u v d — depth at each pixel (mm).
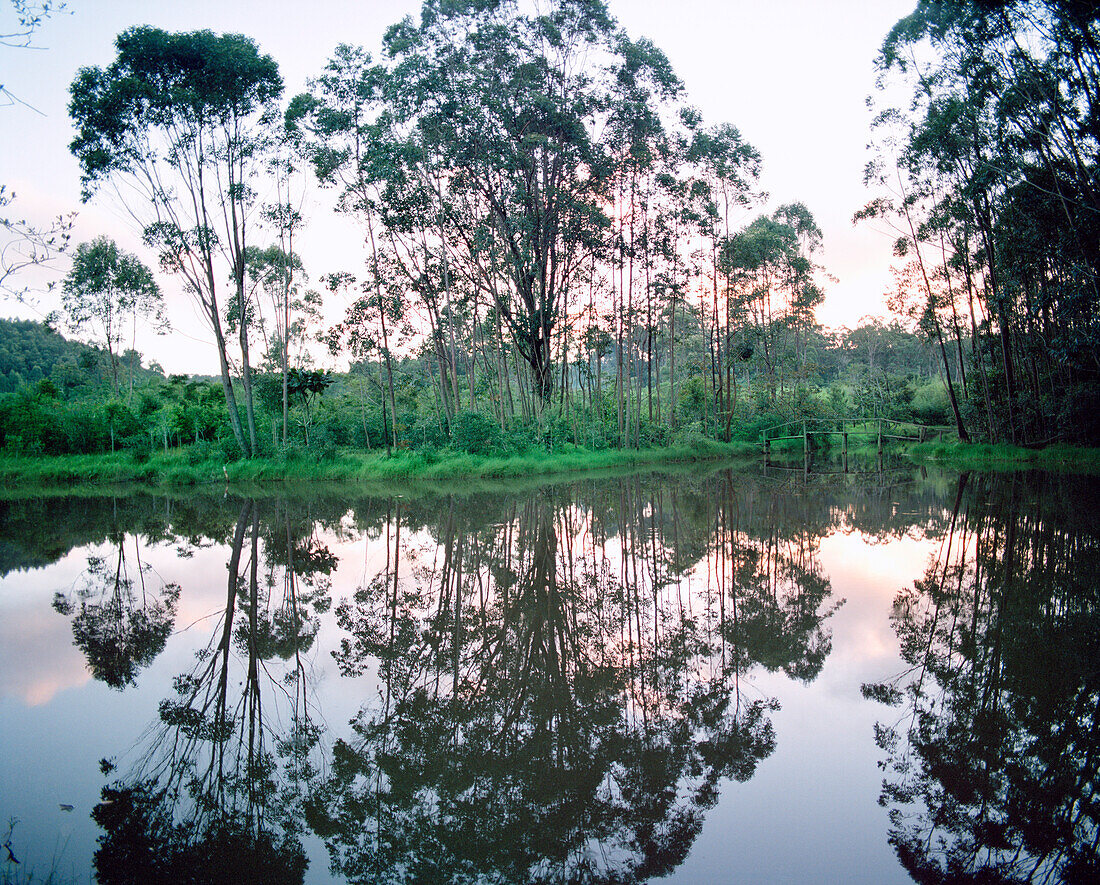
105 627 6617
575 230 24422
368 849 3117
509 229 23641
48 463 24703
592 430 30359
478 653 5730
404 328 27719
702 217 28125
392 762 3951
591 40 23125
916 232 24797
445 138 21938
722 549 9844
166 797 3590
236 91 21875
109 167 21406
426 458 22797
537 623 6477
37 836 3188
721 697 4688
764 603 6969
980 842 2994
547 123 23000
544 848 3105
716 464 28844
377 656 5703
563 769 3824
